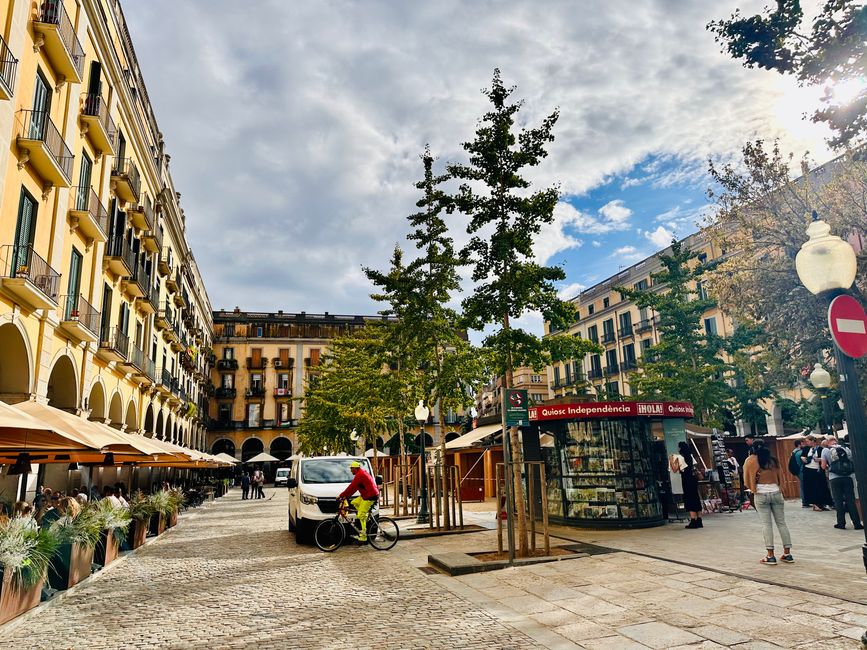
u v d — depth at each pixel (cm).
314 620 626
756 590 638
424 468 1603
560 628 550
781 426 3341
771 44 670
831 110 686
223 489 4284
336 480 1417
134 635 590
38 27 1429
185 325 4378
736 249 1881
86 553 883
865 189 1465
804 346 1634
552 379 5756
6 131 1255
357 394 2494
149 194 2917
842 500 1073
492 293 1131
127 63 2330
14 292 1320
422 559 1010
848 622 509
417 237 1650
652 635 510
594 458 1281
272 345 6838
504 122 1116
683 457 1229
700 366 2434
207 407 6134
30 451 1210
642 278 4650
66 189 1644
